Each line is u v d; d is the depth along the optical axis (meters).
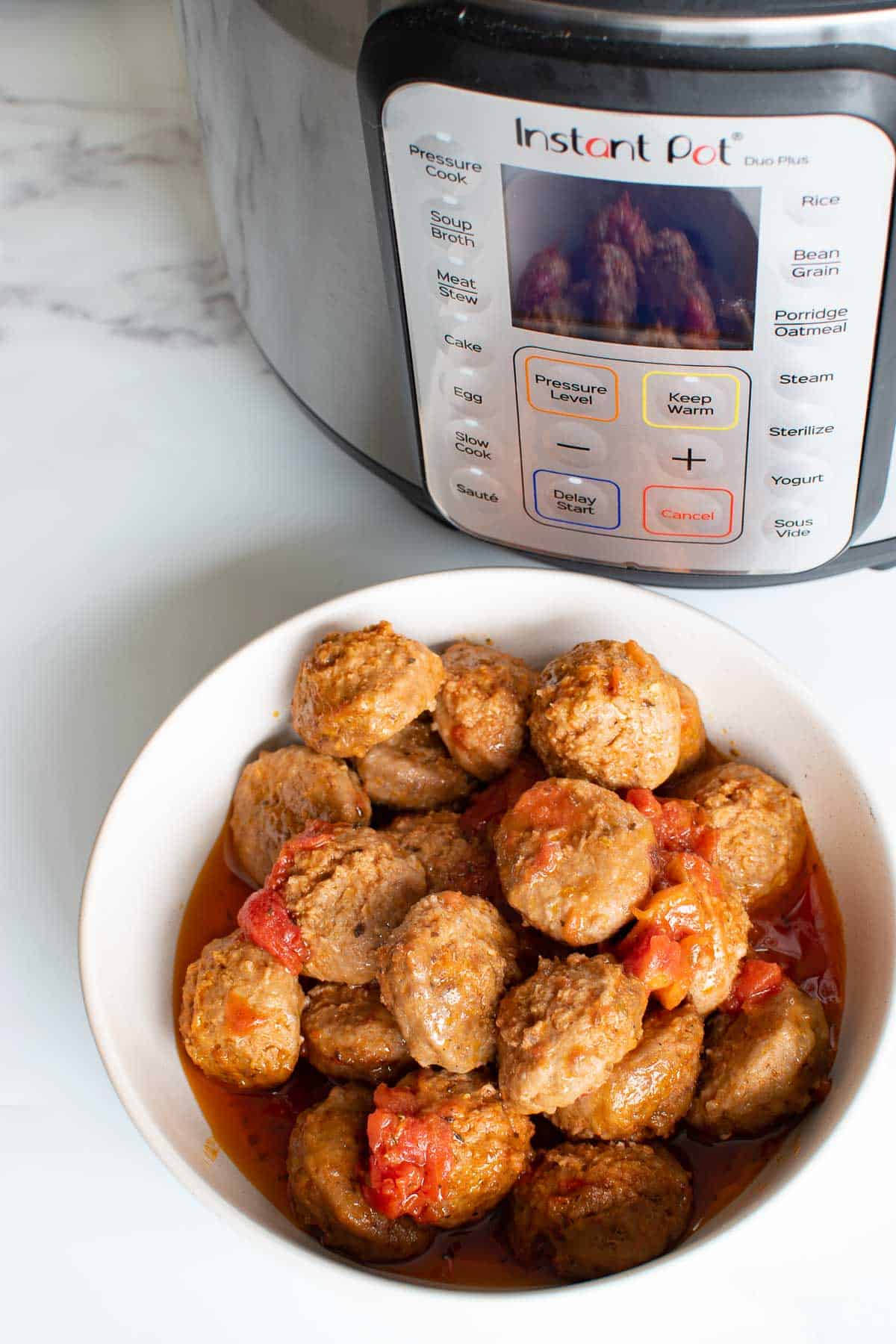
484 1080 0.83
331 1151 0.81
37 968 0.99
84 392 1.33
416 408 1.01
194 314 1.38
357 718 0.93
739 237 0.81
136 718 1.11
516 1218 0.82
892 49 0.71
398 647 0.94
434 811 0.98
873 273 0.81
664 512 0.99
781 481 0.95
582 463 0.97
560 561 1.07
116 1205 0.90
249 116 0.97
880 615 1.14
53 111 1.54
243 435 1.29
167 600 1.17
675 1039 0.82
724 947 0.85
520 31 0.74
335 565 1.19
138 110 1.54
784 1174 0.76
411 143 0.82
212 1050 0.85
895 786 1.04
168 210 1.46
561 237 0.84
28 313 1.39
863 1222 0.87
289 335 1.12
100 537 1.22
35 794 1.08
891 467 0.94
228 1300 0.86
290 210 0.99
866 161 0.76
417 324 0.94
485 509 1.05
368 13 0.79
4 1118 0.93
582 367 0.91
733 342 0.87
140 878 0.91
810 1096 0.83
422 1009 0.81
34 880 1.03
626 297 0.86
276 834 0.96
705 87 0.73
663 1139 0.84
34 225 1.45
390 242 0.90
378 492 1.23
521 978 0.85
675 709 0.94
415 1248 0.82
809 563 1.02
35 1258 0.88
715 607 1.14
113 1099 0.94
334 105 0.86
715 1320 0.84
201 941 0.96
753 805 0.93
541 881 0.85
